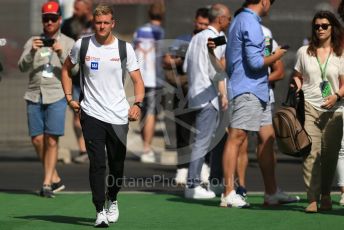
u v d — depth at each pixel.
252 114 25.88
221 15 28.16
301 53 25.25
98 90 22.75
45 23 28.77
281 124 24.86
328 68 24.86
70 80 23.25
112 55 22.66
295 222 24.09
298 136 24.75
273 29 40.78
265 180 27.06
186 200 28.39
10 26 66.69
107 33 22.56
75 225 23.73
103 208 23.12
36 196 29.27
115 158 23.20
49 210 26.48
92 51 22.70
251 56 25.47
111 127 22.77
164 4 41.22
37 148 29.34
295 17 40.69
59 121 28.78
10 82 53.97
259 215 25.33
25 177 34.25
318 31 24.88
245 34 25.59
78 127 38.28
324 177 25.59
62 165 37.69
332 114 24.95
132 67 22.89
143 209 26.59
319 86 24.95
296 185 32.19
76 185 31.92
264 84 26.00
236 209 26.42
